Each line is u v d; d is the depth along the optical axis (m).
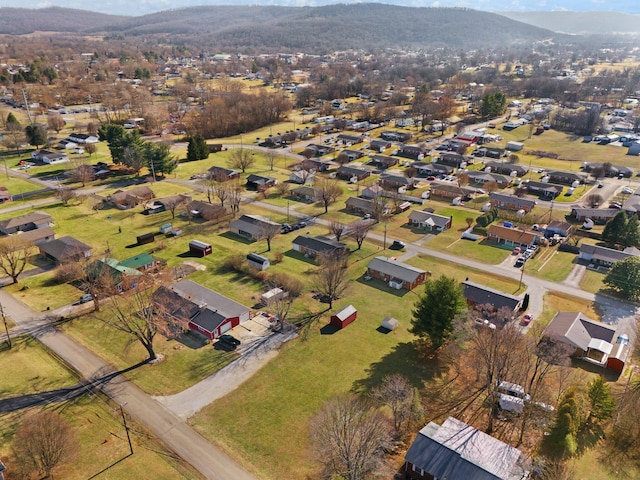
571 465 46.47
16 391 56.03
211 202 121.75
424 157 168.25
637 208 112.94
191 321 68.00
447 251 95.62
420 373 59.62
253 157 166.38
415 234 104.38
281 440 49.09
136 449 47.91
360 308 74.44
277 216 114.50
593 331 65.88
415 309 74.25
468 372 60.00
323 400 54.53
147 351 63.59
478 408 54.03
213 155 174.00
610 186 138.62
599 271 87.06
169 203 113.38
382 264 84.44
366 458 42.38
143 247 95.88
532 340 62.84
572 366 61.81
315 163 154.75
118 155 148.62
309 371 59.59
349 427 45.25
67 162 160.00
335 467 43.41
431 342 65.31
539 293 79.12
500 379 53.84
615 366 60.62
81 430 50.22
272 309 73.12
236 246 97.38
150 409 53.41
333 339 66.31
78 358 62.19
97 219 111.62
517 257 92.62
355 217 114.06
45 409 53.12
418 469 44.22
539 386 55.56
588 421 52.03
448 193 129.25
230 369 60.03
